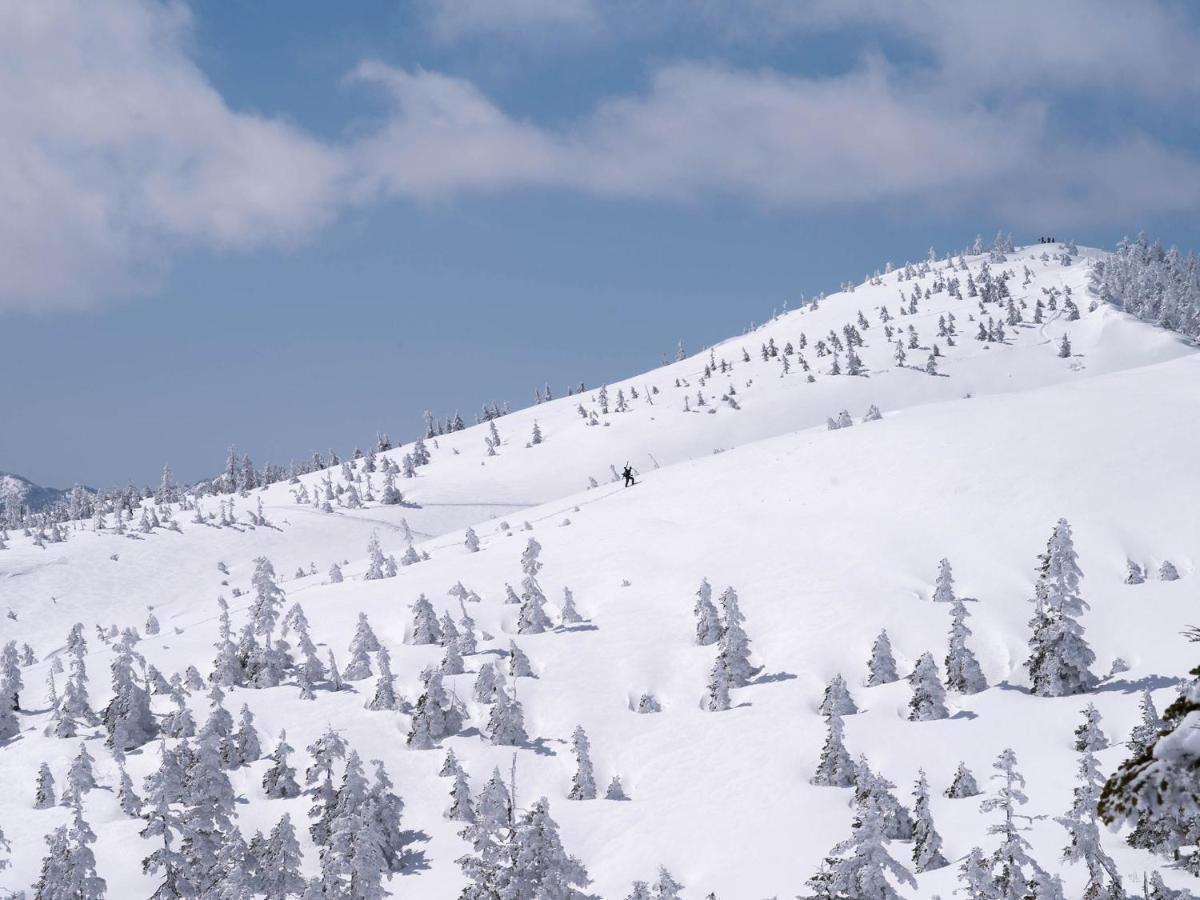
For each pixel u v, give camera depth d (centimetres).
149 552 15575
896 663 5600
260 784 5125
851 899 2372
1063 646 4891
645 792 4841
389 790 4919
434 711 5462
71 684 6069
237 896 3931
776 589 6619
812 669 5631
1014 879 2456
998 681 5284
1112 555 6131
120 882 4441
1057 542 4969
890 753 4716
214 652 6938
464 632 6481
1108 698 4672
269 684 6200
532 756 5241
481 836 3416
